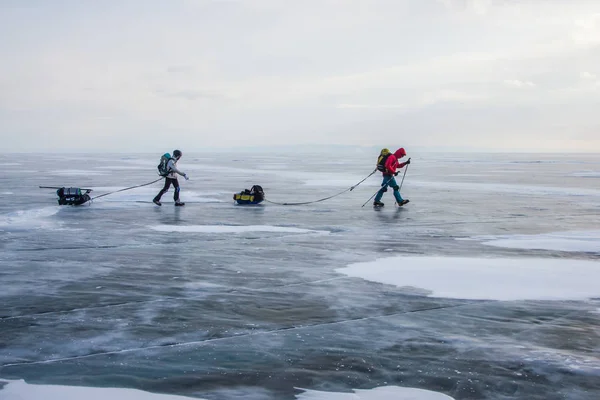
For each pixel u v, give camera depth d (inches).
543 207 645.3
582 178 1289.4
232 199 738.8
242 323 205.6
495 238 414.3
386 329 199.3
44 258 330.0
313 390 146.7
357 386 149.4
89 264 313.6
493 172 1637.6
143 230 449.1
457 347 180.5
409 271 296.5
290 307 227.6
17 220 503.5
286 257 338.3
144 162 2444.6
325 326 202.5
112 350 176.2
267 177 1318.9
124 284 265.9
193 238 411.2
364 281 274.2
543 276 283.4
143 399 140.4
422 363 166.2
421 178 1295.5
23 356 170.6
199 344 182.2
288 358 169.9
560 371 160.6
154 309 223.1
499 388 148.6
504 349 178.9
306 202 704.4
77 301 234.7
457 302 236.2
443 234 436.1
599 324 206.5
